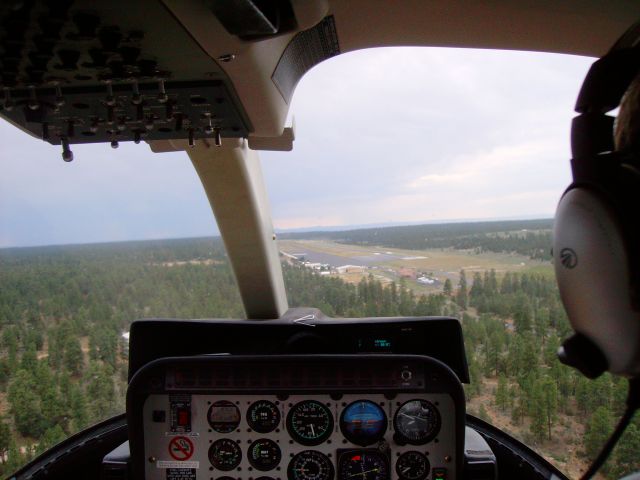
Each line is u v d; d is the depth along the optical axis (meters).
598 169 0.27
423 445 0.84
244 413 0.85
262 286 1.12
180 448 0.86
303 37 0.56
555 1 0.59
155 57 0.42
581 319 0.28
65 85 0.45
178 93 0.49
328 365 0.83
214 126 0.59
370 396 0.84
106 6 0.33
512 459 0.87
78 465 0.93
